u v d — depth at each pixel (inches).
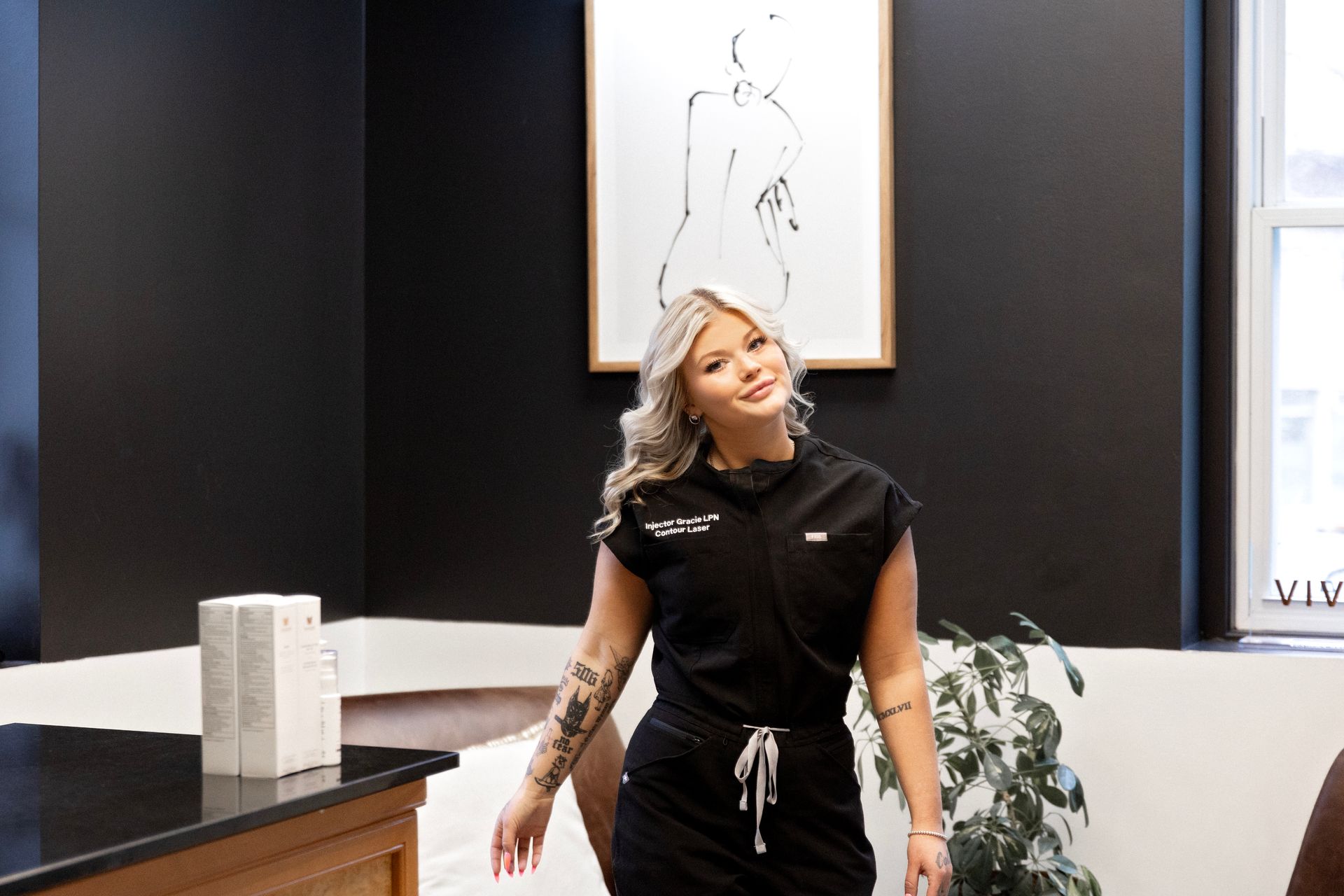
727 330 73.0
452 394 138.5
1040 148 116.8
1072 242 115.6
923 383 120.3
